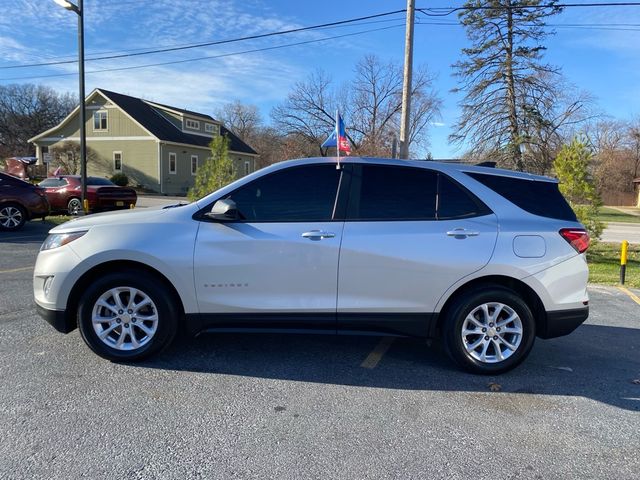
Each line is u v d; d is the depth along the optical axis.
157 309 3.96
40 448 2.80
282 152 42.59
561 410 3.46
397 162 4.13
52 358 4.11
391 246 3.88
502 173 4.18
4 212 12.27
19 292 6.27
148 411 3.28
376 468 2.70
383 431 3.10
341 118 7.27
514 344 3.99
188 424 3.12
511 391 3.76
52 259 3.94
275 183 4.06
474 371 4.01
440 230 3.92
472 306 3.93
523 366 4.29
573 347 4.86
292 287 3.92
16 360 4.05
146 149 38.00
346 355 4.43
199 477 2.57
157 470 2.62
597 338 5.18
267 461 2.74
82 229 3.97
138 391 3.56
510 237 3.93
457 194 4.04
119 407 3.32
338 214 3.97
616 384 3.94
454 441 3.00
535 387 3.84
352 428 3.13
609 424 3.27
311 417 3.26
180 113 41.19
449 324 3.97
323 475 2.62
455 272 3.89
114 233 3.91
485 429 3.16
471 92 26.30
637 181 48.50
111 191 17.28
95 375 3.81
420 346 4.71
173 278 3.88
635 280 8.77
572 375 4.11
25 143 66.06
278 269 3.90
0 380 3.68
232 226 3.94
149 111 41.12
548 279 3.94
